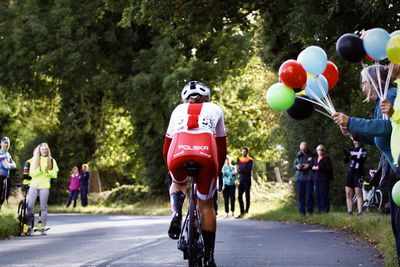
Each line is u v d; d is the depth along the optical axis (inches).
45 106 3415.4
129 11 1672.0
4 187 1576.0
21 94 2913.4
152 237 1152.2
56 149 3344.0
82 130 3213.6
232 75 2496.3
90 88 2605.8
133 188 3157.0
